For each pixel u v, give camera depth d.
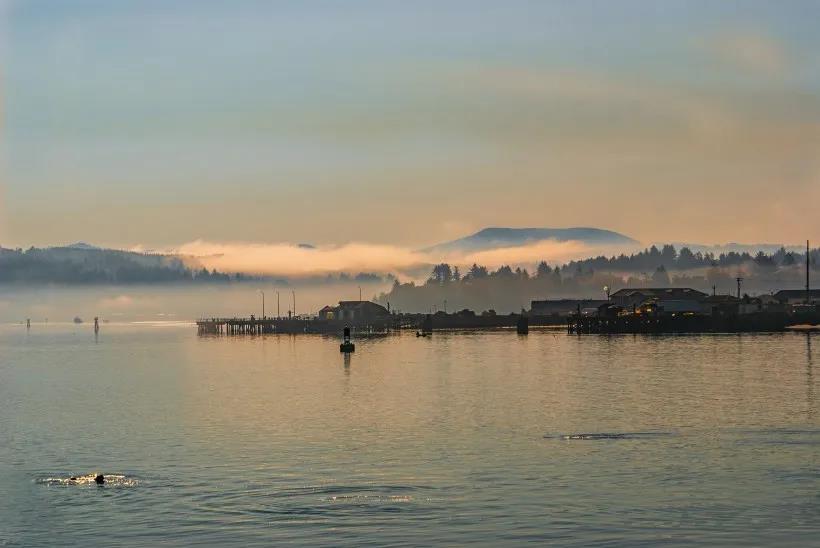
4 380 144.00
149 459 67.25
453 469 62.38
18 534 49.66
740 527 49.34
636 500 54.38
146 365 176.12
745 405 92.69
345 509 53.09
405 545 47.25
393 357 177.88
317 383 125.25
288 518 51.59
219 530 49.81
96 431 81.62
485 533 48.78
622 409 90.69
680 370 132.88
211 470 62.97
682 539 47.66
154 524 50.94
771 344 191.12
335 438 74.81
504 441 72.62
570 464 63.69
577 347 194.00
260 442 73.50
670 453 67.06
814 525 49.53
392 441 73.06
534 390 109.44
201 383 130.12
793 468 61.50
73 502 55.25
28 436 79.19
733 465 62.66
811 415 85.12
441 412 90.31
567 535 48.41
